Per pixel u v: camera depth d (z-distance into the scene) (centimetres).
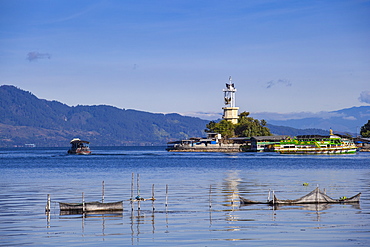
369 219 6762
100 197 9131
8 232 6066
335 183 11638
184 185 11269
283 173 14950
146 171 16050
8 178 13362
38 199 8825
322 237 5759
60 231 6116
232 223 6550
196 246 5403
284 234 5912
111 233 6012
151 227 6331
